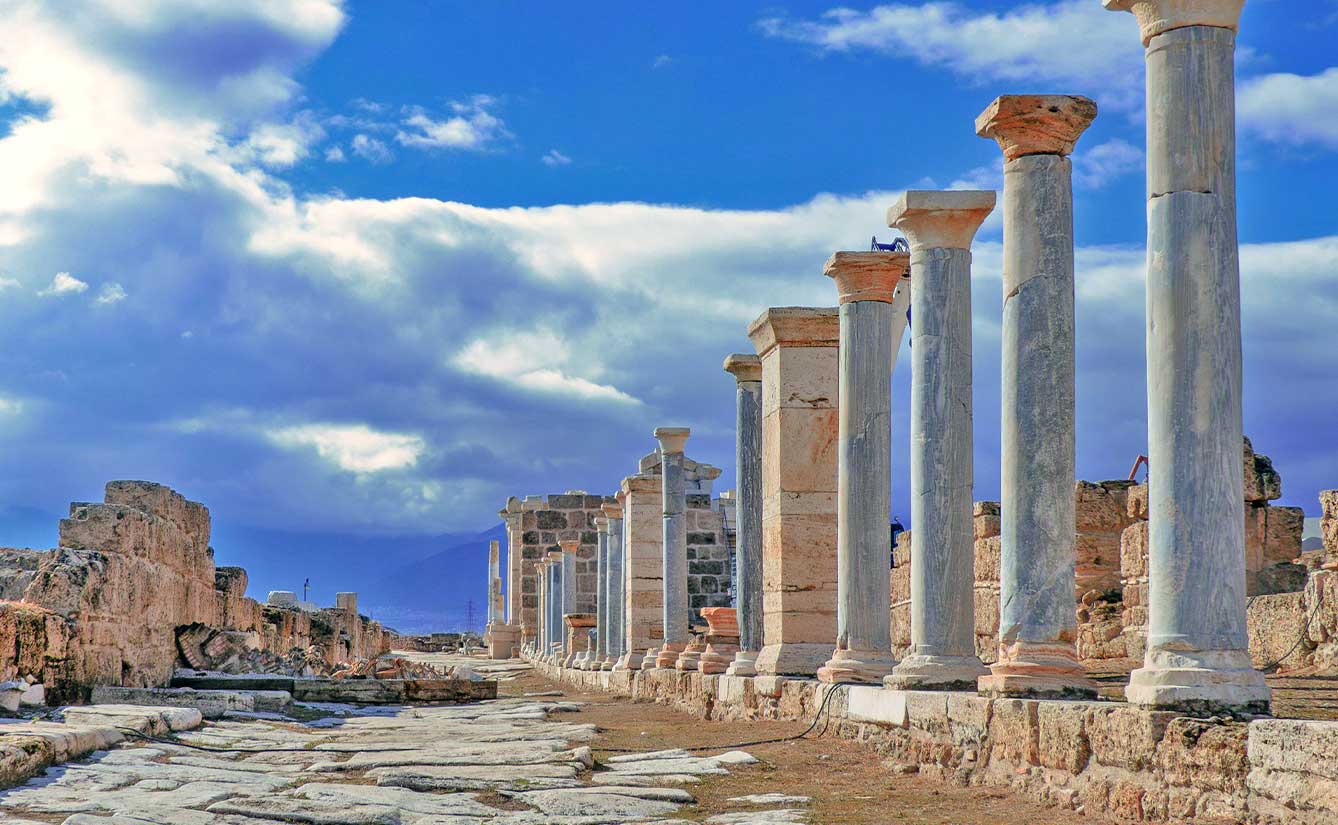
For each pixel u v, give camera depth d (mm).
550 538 57719
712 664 22953
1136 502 20656
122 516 22547
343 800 11617
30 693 18422
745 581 21719
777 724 17641
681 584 28281
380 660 33219
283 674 29234
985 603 22328
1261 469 20484
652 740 17078
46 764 12938
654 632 32625
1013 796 11070
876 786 12234
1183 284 9625
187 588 27562
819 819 10430
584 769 13844
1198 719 9102
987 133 12500
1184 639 9477
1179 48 9789
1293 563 20297
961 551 14266
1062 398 12094
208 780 12797
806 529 19578
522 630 57469
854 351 16719
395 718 22125
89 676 20594
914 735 13289
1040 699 11484
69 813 10570
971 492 14383
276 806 11086
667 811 11086
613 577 36125
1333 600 16297
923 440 14422
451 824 10445
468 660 59719
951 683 13945
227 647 28719
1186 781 8984
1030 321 12141
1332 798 7680
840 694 15672
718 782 12773
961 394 14422
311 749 16062
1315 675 15906
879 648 16391
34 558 25172
